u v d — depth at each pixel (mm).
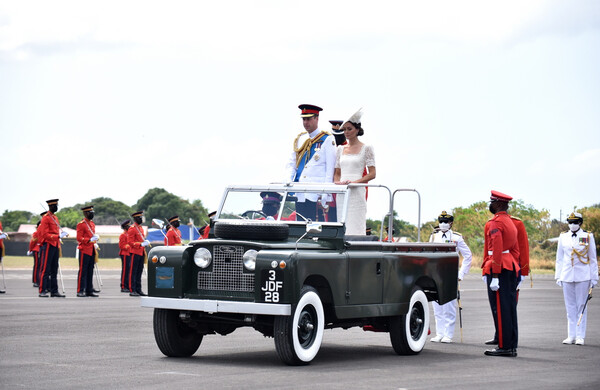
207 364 10930
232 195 12445
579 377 10406
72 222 97625
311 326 10938
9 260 56875
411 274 12789
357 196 12750
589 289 14711
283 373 10156
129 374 9922
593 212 58312
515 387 9445
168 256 11242
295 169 13367
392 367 11078
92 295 24438
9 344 12828
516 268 12867
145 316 17828
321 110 13336
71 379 9516
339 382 9523
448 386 9414
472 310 22016
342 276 11328
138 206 93938
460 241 15172
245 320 10867
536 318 19859
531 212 66312
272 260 10547
